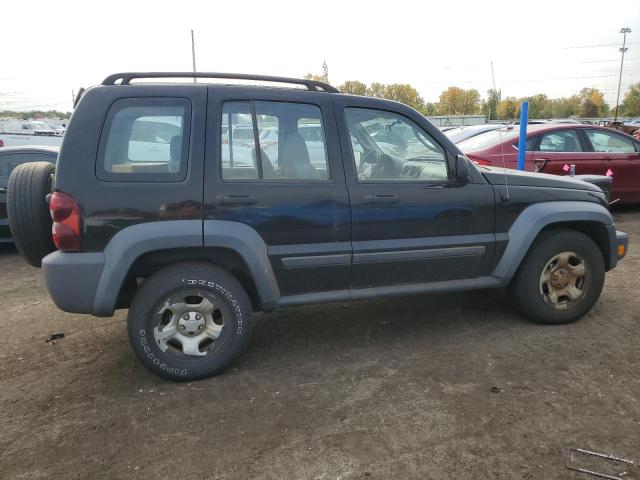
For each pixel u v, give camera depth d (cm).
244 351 371
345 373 336
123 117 310
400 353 364
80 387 324
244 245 319
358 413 288
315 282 348
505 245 385
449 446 258
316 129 344
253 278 325
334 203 339
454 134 896
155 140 314
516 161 743
